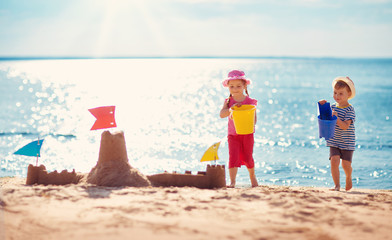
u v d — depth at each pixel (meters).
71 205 3.51
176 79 59.56
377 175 8.80
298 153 11.32
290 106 25.55
